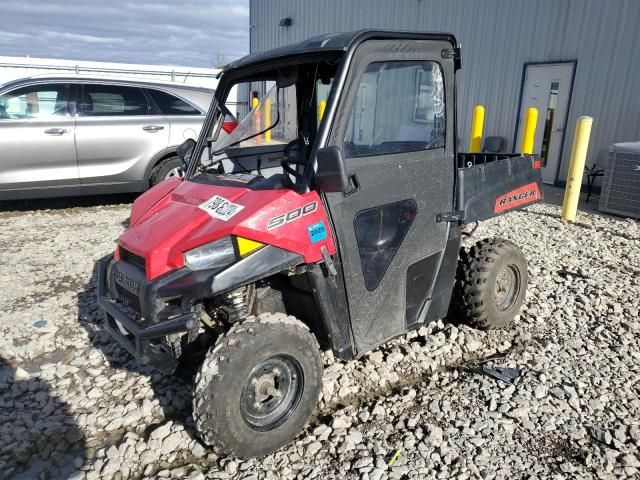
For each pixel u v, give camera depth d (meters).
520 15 10.34
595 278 5.37
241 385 2.62
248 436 2.69
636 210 7.73
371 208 3.11
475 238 6.68
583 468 2.77
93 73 18.73
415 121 3.28
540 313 4.55
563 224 7.52
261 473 2.73
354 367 3.67
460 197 3.62
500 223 7.56
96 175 7.84
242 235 2.64
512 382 3.53
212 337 3.16
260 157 3.46
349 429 3.07
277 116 3.45
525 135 8.48
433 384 3.51
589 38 9.27
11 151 7.28
